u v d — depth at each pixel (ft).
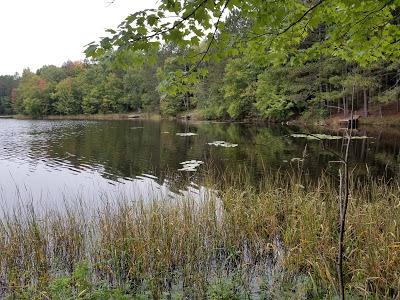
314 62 88.38
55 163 52.16
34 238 18.44
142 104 213.05
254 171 41.45
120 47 8.44
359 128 78.33
